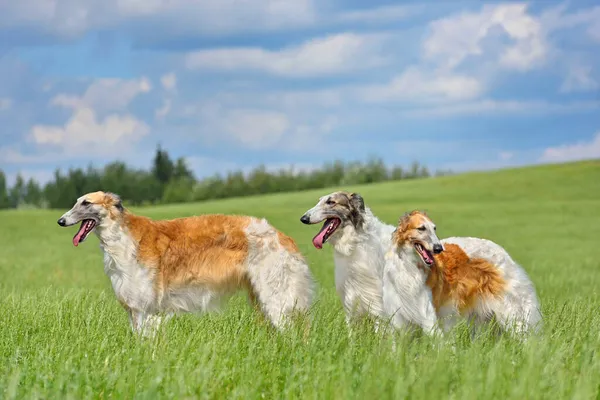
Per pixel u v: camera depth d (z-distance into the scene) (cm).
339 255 904
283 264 924
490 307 864
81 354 693
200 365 611
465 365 597
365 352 688
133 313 916
